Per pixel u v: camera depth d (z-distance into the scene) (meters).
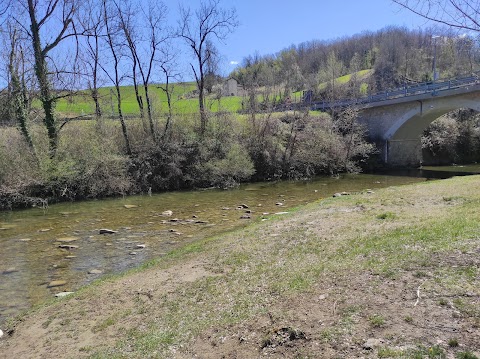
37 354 5.53
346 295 5.43
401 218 9.76
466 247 6.40
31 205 20.36
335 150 33.28
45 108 22.70
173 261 9.19
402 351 3.87
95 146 23.94
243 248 9.13
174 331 5.45
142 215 17.22
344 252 7.50
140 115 28.70
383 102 39.91
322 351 4.15
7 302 8.09
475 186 14.22
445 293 4.95
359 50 85.44
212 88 41.88
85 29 23.69
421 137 43.06
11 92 21.05
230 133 30.12
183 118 29.91
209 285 7.05
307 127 33.75
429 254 6.37
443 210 10.14
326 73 72.44
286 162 30.84
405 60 55.19
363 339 4.23
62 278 9.47
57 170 21.50
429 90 36.41
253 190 24.58
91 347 5.45
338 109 40.88
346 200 14.18
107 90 35.03
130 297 7.16
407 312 4.65
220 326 5.31
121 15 27.64
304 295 5.74
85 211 18.72
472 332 4.06
